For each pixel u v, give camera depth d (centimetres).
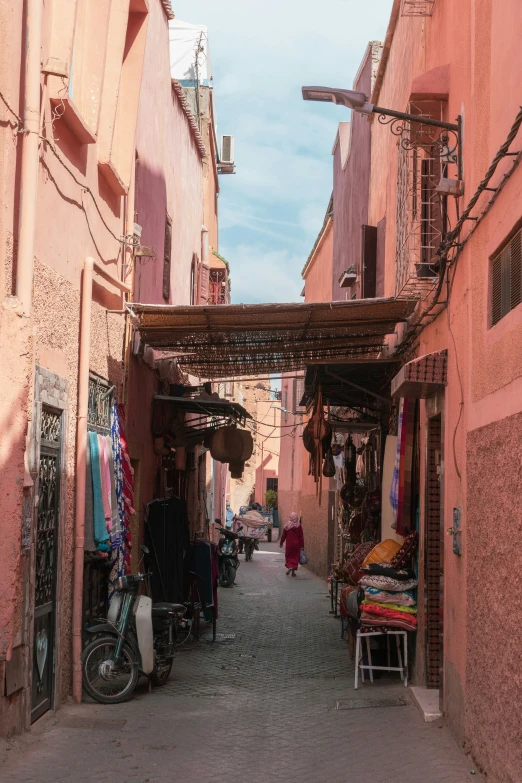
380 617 943
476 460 629
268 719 794
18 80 650
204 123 2317
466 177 721
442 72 831
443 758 643
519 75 541
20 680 662
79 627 826
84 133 823
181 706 841
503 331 556
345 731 743
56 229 769
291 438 4038
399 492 970
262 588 2155
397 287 970
